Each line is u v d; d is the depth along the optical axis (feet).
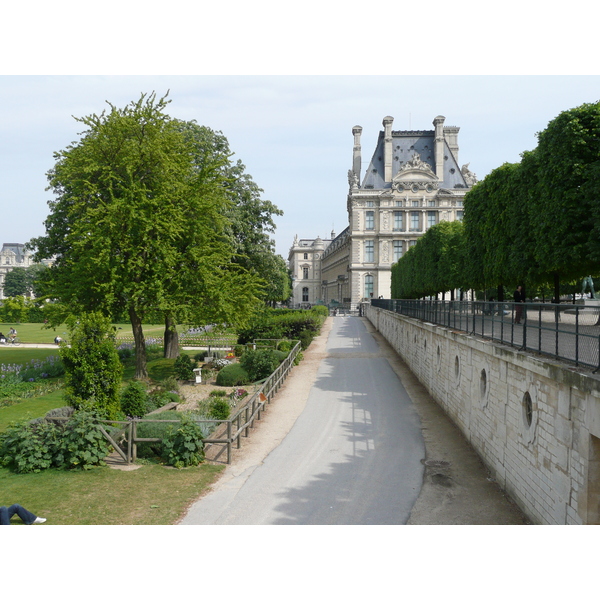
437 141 312.29
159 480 41.75
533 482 34.37
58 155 100.01
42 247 104.06
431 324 76.59
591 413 26.37
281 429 58.23
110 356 51.11
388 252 312.09
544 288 123.65
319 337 158.71
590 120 61.26
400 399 73.87
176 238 87.15
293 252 559.38
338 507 36.83
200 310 87.15
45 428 44.83
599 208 57.41
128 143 83.30
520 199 75.10
